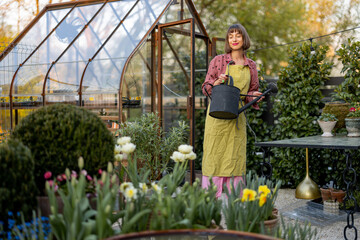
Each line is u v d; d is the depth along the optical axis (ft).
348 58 16.30
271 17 46.24
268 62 46.73
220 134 11.35
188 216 5.50
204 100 19.77
